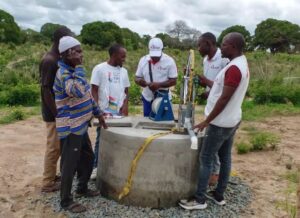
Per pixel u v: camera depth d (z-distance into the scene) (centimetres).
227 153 471
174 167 466
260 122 1084
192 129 469
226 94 416
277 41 7662
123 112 571
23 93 1371
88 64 2720
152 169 464
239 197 517
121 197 476
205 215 458
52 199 499
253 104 1366
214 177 528
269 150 785
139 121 525
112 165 484
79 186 489
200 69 1728
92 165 486
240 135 905
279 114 1205
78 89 426
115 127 509
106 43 5956
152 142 459
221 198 484
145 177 467
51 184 524
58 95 439
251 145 782
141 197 472
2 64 2120
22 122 1021
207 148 449
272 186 580
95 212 459
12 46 3956
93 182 542
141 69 564
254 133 903
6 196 523
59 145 508
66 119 439
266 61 3027
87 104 442
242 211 482
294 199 526
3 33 5331
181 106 489
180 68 2548
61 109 441
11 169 635
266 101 1394
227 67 422
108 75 542
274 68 2356
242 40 425
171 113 535
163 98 531
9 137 848
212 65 516
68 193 458
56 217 457
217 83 436
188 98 483
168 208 471
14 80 1733
